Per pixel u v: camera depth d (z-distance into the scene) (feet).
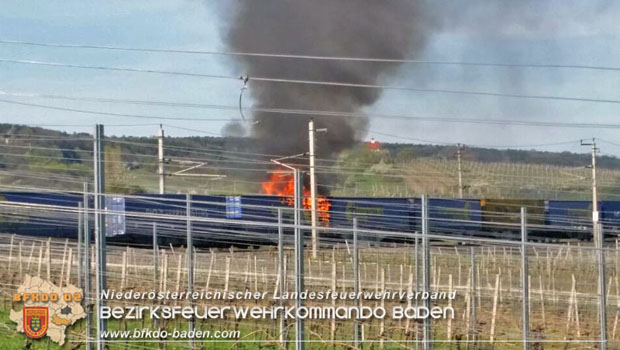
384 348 289.12
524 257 224.74
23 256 439.63
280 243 259.19
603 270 230.27
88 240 254.47
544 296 386.11
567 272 505.25
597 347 303.07
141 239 536.01
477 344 290.35
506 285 450.71
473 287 298.76
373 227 572.10
